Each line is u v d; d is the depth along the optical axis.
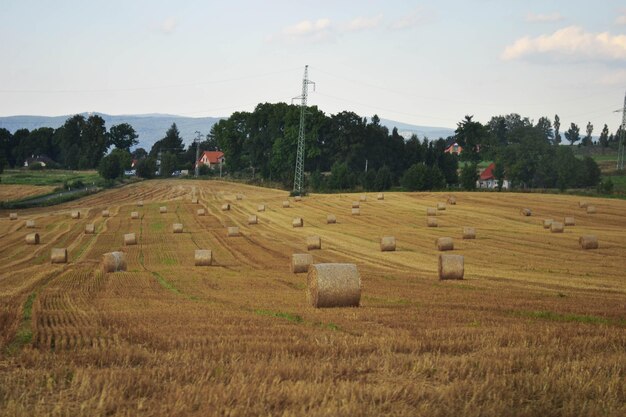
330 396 9.11
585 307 19.11
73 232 60.09
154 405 8.82
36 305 20.05
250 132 149.62
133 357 11.58
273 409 8.71
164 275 31.17
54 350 12.60
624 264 33.47
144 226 64.19
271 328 14.88
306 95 104.19
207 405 8.68
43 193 111.12
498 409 8.66
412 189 109.19
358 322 16.03
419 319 16.50
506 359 11.27
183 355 11.79
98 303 20.83
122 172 151.25
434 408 8.73
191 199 97.19
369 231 54.53
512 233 49.69
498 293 22.89
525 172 126.12
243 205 84.69
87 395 9.23
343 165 115.75
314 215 69.75
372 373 10.61
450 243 41.66
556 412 8.66
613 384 9.64
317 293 19.02
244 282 28.00
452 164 145.00
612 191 91.25
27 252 46.62
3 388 9.62
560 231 49.47
